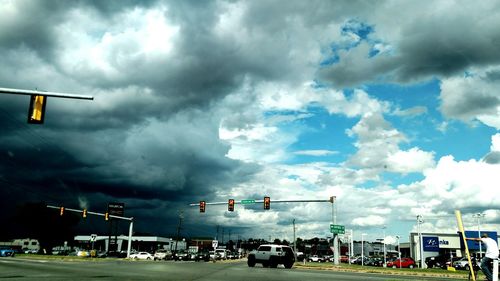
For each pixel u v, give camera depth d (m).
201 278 17.92
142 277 17.94
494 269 11.88
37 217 106.00
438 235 80.81
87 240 133.50
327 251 138.62
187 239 165.00
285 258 36.00
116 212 96.56
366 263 71.50
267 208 38.78
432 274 29.03
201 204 42.16
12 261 36.25
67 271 22.02
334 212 40.41
